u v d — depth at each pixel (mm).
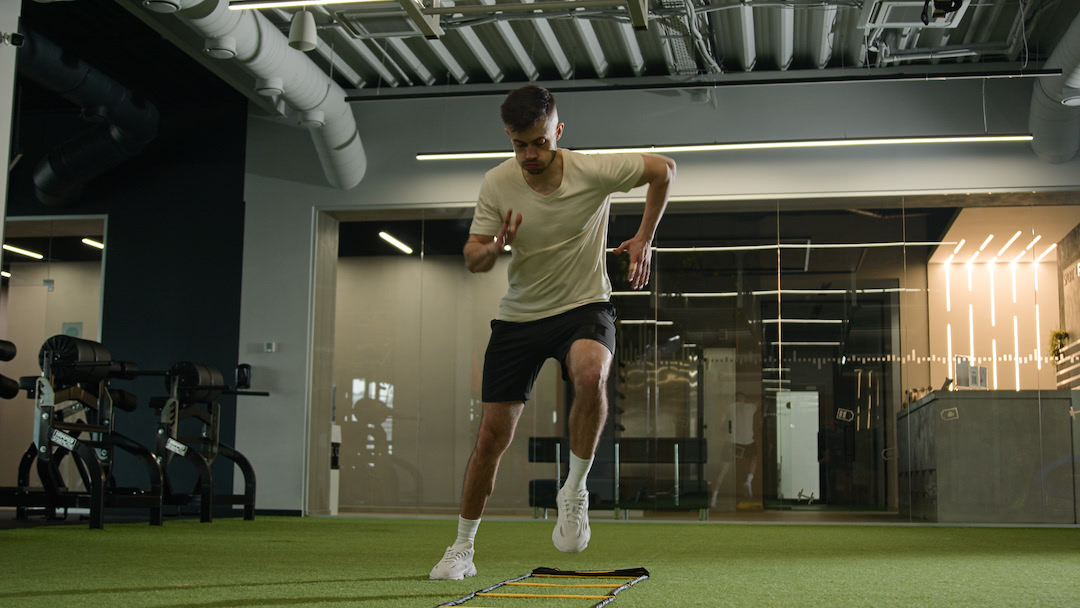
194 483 8094
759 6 6469
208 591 2383
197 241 8414
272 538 4762
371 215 8273
